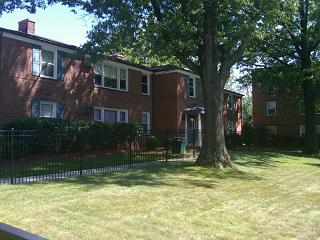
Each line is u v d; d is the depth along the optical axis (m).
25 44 20.98
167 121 29.83
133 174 14.00
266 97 42.91
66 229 7.16
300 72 27.88
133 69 28.72
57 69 22.72
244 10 17.06
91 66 25.08
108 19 16.67
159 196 10.28
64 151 19.62
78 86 24.12
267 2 16.80
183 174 14.52
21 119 18.94
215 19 17.31
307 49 28.53
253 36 17.31
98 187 11.12
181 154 21.84
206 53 17.33
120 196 10.03
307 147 28.97
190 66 18.06
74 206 8.80
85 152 20.83
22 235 2.36
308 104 29.42
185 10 17.30
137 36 17.36
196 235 7.09
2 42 19.91
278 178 14.99
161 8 18.19
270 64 29.70
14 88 20.36
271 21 17.56
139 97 29.19
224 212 8.91
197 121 31.70
